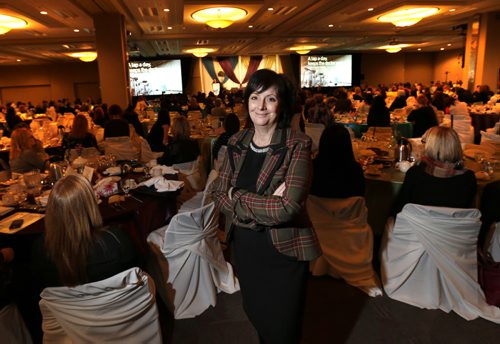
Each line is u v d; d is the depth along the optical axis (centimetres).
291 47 1859
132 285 169
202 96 1523
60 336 178
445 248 231
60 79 2209
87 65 2214
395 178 291
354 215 265
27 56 1720
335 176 259
